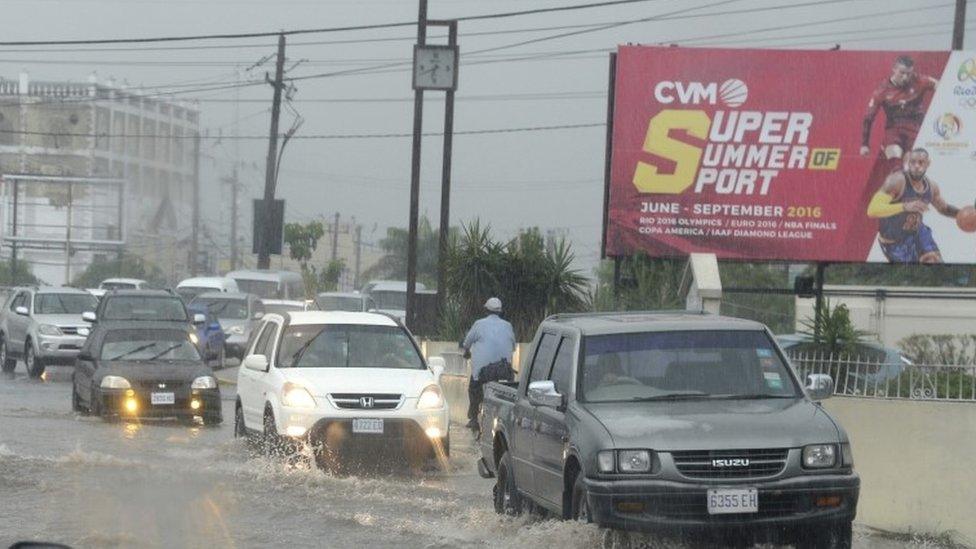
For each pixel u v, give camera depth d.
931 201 63.12
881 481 33.91
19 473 38.44
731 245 62.94
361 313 47.56
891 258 63.12
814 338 42.72
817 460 24.98
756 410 26.39
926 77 63.12
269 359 45.34
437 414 42.88
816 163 63.06
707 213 63.00
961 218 63.03
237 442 47.81
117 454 44.50
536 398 27.72
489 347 51.38
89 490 35.84
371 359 45.22
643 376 27.88
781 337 48.75
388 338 46.09
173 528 30.69
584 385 27.72
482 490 38.97
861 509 34.19
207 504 34.16
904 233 63.12
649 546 25.34
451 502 36.00
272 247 127.06
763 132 63.03
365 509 34.12
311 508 34.03
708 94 63.00
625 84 63.06
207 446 47.81
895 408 33.91
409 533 30.50
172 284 92.25
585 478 25.19
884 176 63.12
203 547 28.50
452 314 66.62
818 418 25.98
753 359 28.25
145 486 36.78
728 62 63.00
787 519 24.62
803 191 63.03
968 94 63.03
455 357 62.31
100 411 56.84
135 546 28.41
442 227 72.38
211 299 102.50
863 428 34.28
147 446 47.53
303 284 132.88
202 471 39.94
